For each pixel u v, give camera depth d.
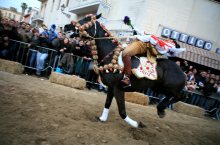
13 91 6.12
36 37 9.59
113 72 5.05
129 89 5.46
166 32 15.31
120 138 4.91
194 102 11.62
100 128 5.16
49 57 9.90
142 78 5.23
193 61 14.31
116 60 5.09
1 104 5.08
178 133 6.40
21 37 9.44
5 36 9.07
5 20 9.25
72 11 23.12
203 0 16.09
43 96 6.32
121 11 17.08
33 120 4.68
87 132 4.76
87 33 5.32
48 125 4.62
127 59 4.94
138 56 5.33
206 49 15.98
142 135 5.41
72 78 9.05
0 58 9.37
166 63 5.63
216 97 11.68
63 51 9.81
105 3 18.06
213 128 8.38
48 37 9.92
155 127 6.36
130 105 8.76
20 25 9.86
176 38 15.45
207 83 11.62
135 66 5.16
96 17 5.43
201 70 14.07
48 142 3.99
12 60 9.42
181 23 15.84
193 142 5.97
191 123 8.36
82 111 5.93
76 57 10.04
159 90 5.84
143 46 5.27
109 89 5.45
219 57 15.62
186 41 15.63
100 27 5.34
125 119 5.21
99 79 5.47
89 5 19.27
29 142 3.85
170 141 5.57
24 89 6.56
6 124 4.27
